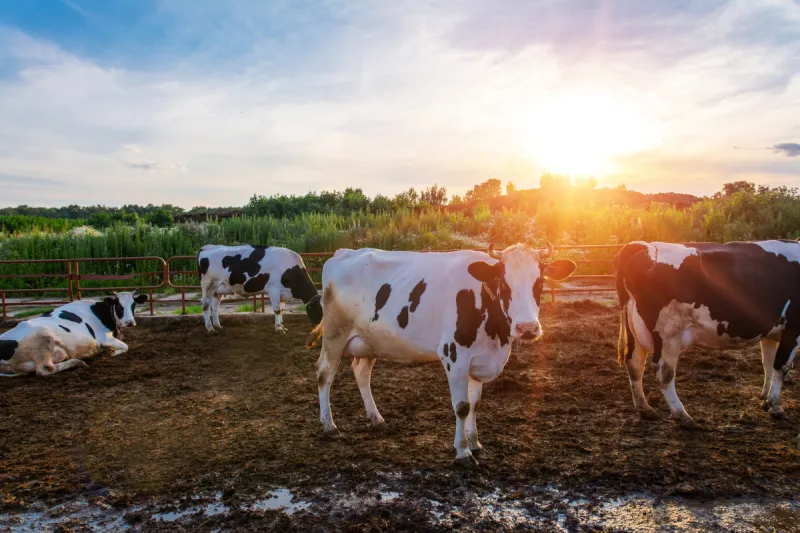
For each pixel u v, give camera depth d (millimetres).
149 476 4918
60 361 8602
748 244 5930
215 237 21562
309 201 30297
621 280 6078
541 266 4652
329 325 5773
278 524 4086
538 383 7223
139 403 6980
